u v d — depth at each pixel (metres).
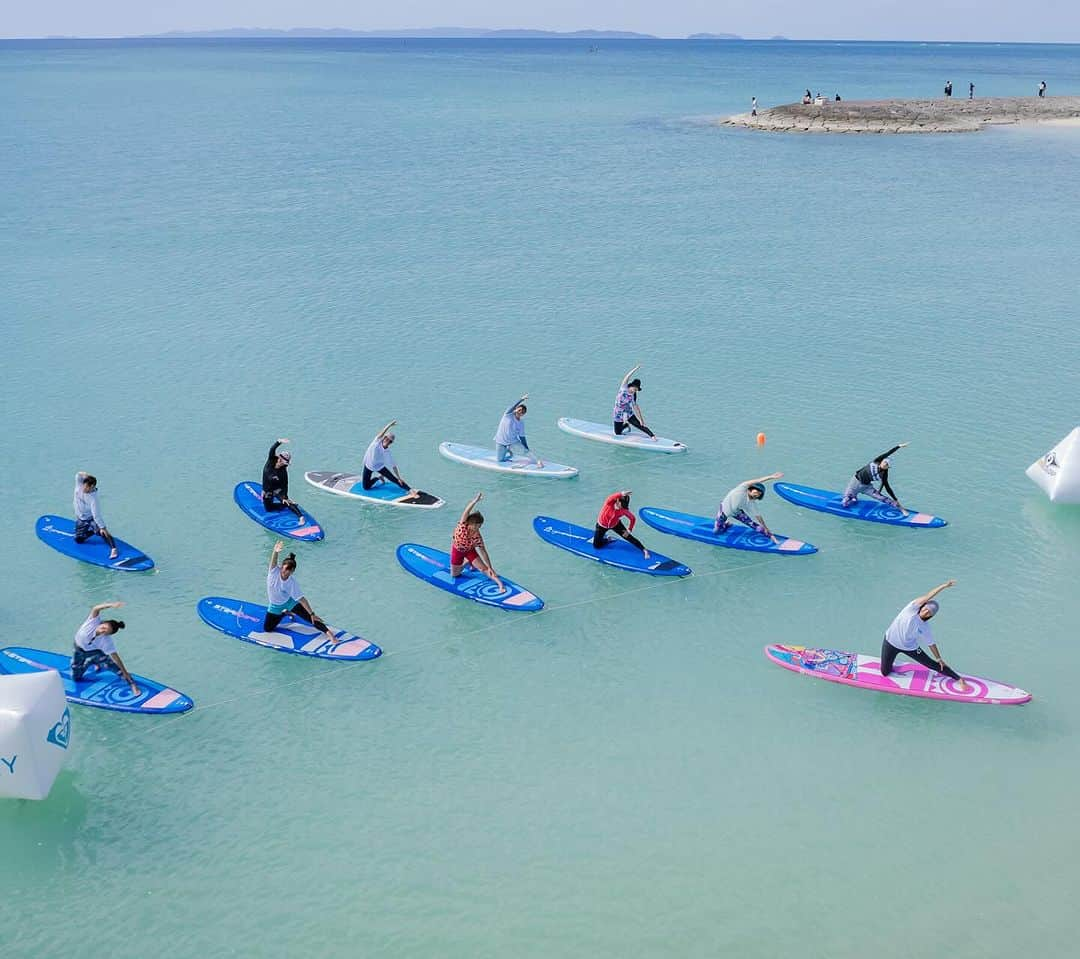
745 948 12.81
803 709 17.20
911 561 21.78
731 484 25.16
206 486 24.91
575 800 15.25
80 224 53.38
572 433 27.94
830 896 13.61
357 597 20.39
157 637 18.97
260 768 15.84
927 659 17.48
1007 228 53.28
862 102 109.25
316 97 142.12
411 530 23.03
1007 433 27.94
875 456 26.58
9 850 14.25
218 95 145.75
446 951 12.75
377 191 63.97
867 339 35.75
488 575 20.75
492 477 25.55
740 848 14.38
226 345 35.03
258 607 19.70
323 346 34.97
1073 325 37.22
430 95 146.50
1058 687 17.72
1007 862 14.13
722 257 47.31
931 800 15.22
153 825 14.71
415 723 16.88
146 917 13.23
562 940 12.94
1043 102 111.00
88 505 21.22
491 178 69.19
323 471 25.47
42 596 20.23
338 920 13.21
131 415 29.08
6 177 67.50
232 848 14.34
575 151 82.44
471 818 14.91
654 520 23.09
